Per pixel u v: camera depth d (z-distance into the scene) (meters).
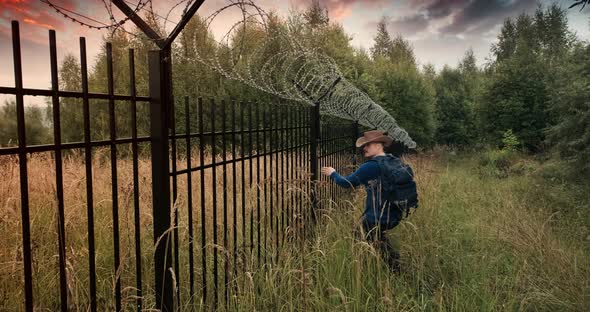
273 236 3.63
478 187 10.79
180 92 14.58
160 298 2.20
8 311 2.85
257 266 3.23
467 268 3.99
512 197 8.20
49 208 4.06
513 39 45.66
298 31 16.91
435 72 41.91
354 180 4.11
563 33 38.19
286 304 2.81
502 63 24.98
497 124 24.33
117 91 13.94
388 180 3.97
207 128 14.08
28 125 11.23
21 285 3.04
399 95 25.53
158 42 2.05
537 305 3.43
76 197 4.49
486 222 5.75
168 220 2.16
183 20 2.01
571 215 6.76
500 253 4.59
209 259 3.67
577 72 11.84
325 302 2.96
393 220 3.97
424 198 6.05
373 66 24.44
